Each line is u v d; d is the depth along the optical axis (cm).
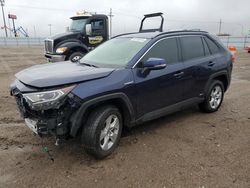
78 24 1200
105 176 345
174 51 485
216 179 338
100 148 374
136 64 418
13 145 426
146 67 408
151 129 493
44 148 409
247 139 455
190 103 521
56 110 339
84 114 361
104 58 458
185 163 375
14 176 344
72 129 347
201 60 531
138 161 381
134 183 331
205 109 575
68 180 337
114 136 399
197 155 398
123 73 398
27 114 371
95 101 356
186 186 325
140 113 428
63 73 370
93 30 1202
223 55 591
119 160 384
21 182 332
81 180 337
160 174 349
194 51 527
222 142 443
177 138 456
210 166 368
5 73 1138
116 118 396
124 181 335
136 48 443
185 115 573
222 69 579
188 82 503
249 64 1561
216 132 483
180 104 499
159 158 389
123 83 390
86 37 1183
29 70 415
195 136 465
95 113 370
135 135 466
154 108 451
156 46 454
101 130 372
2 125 506
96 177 343
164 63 411
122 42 486
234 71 1260
